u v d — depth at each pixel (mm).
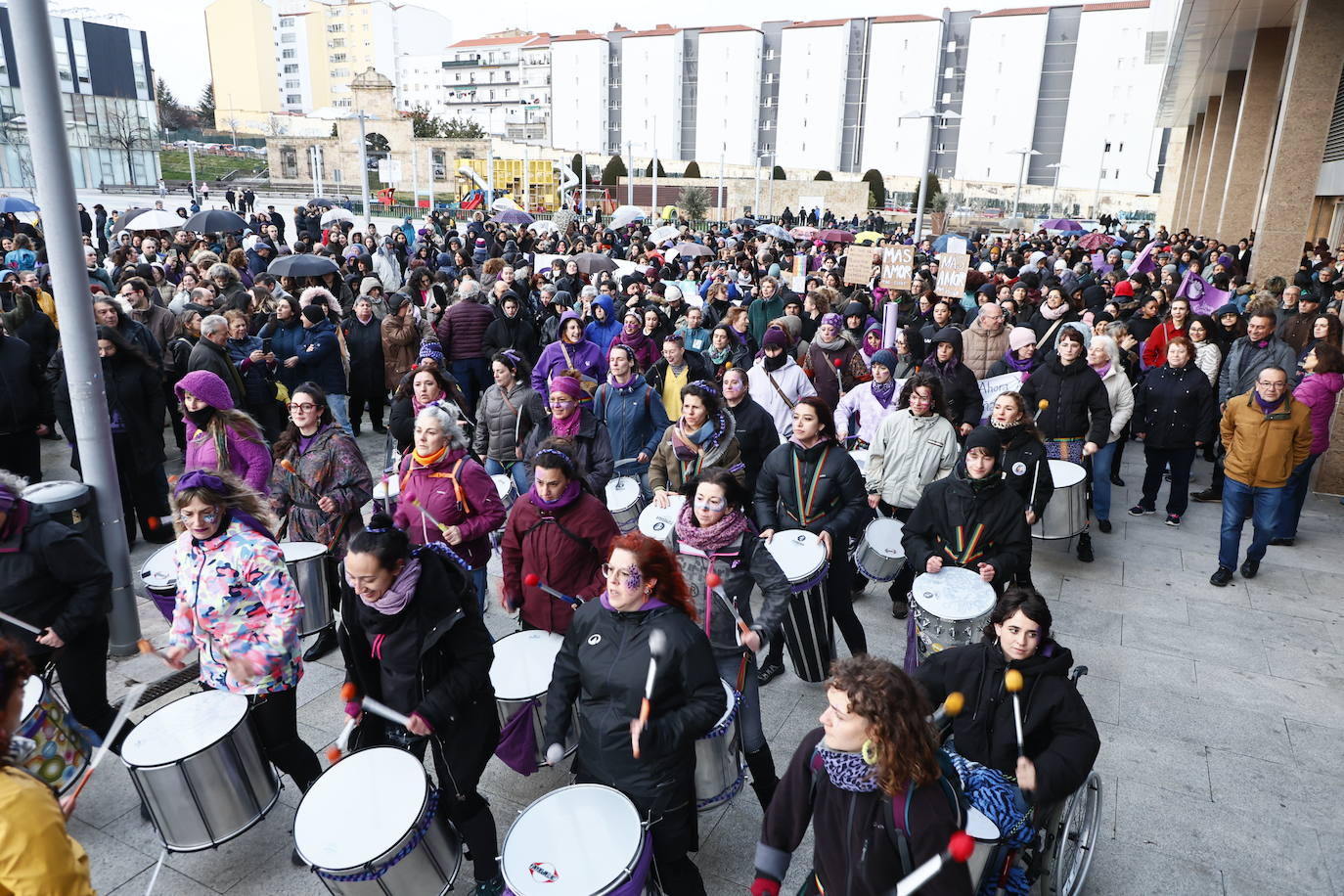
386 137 68188
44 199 4652
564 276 13602
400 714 3352
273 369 8414
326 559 5164
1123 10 70438
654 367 7457
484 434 6660
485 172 65938
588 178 67188
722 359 7848
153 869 3746
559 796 3072
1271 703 5172
